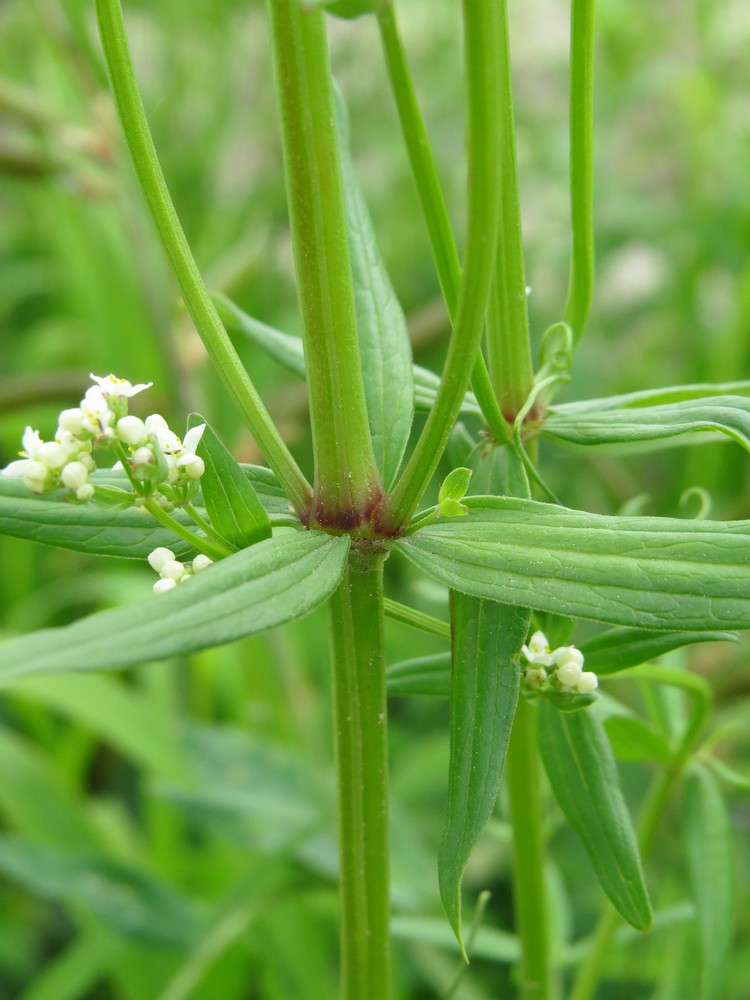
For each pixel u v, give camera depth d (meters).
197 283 0.10
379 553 0.10
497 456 0.11
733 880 0.13
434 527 0.10
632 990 0.24
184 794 0.24
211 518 0.10
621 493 0.31
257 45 0.38
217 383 0.33
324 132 0.09
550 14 0.41
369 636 0.10
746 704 0.25
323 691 0.31
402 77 0.09
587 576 0.09
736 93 0.38
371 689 0.11
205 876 0.27
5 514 0.10
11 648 0.07
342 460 0.10
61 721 0.33
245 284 0.32
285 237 0.38
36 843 0.25
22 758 0.26
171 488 0.10
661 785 0.14
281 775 0.25
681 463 0.32
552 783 0.11
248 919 0.22
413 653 0.30
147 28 0.38
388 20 0.09
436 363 0.34
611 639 0.11
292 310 0.37
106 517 0.11
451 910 0.09
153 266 0.27
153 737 0.26
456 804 0.10
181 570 0.10
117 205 0.27
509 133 0.11
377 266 0.12
